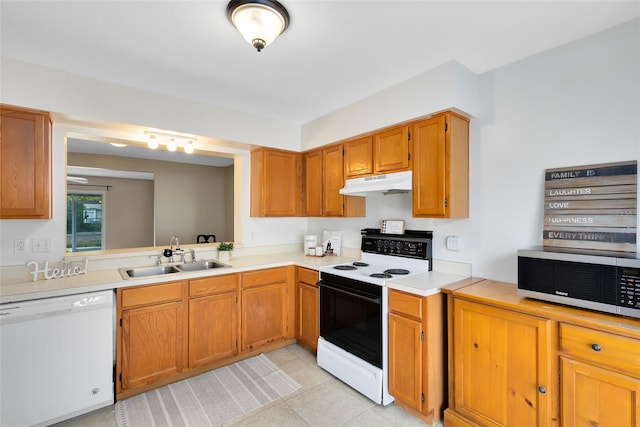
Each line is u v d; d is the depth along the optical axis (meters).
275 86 2.42
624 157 1.64
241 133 2.99
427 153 2.22
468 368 1.82
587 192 1.74
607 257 1.40
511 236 2.07
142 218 6.14
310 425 1.94
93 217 5.90
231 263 2.93
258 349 2.90
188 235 5.74
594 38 1.75
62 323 1.92
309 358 2.82
